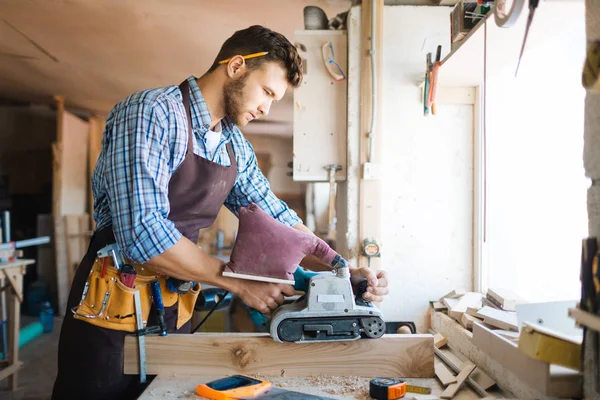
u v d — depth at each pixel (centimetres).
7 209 531
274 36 125
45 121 583
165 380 113
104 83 434
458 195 188
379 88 185
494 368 112
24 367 339
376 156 185
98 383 120
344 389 107
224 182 135
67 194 529
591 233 80
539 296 182
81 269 128
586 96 82
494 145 184
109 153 112
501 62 155
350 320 113
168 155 117
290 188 591
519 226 185
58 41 332
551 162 184
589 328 74
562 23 120
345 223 193
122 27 297
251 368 116
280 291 115
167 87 126
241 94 126
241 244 113
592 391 74
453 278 188
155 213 109
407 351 116
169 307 131
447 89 185
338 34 191
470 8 138
